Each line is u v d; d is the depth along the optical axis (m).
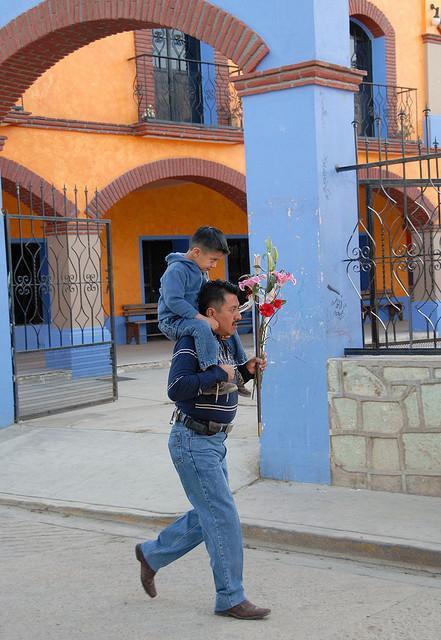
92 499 7.16
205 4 7.30
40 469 8.12
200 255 4.95
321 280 6.63
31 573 5.43
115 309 18.89
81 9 8.79
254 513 6.21
